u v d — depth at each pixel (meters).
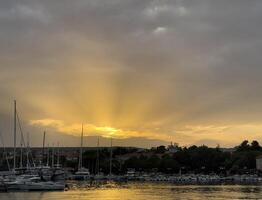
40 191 137.38
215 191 152.50
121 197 121.94
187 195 131.12
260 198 120.50
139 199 116.25
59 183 144.25
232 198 120.62
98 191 146.25
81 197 120.62
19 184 135.62
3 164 191.38
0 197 117.81
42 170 177.12
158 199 116.75
